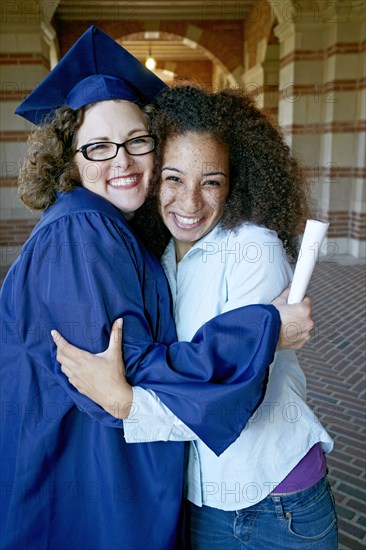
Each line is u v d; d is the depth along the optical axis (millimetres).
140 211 1568
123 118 1377
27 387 1373
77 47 1403
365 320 5746
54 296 1269
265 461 1364
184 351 1254
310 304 1278
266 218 1397
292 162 1450
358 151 8781
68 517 1420
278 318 1234
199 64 18219
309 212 1538
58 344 1272
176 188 1350
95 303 1238
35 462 1375
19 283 1314
